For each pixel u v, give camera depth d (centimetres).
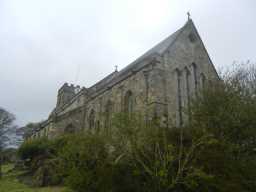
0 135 7288
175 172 1561
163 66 2822
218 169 1698
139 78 2894
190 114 2188
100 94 3716
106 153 1738
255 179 1773
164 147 1608
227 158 1780
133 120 1850
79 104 4431
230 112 2039
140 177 1644
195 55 3244
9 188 2353
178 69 2967
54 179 2359
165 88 2720
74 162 1703
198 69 3183
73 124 4131
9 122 7594
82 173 1642
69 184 1734
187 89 2953
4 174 3150
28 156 3350
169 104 2669
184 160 1583
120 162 1698
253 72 2959
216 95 2158
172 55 2984
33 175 2677
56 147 2902
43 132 5025
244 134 1972
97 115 3650
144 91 2744
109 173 1645
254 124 2009
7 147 7312
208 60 3369
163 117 2489
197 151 1711
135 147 1636
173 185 1469
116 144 1739
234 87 2277
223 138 1892
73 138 1908
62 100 6462
